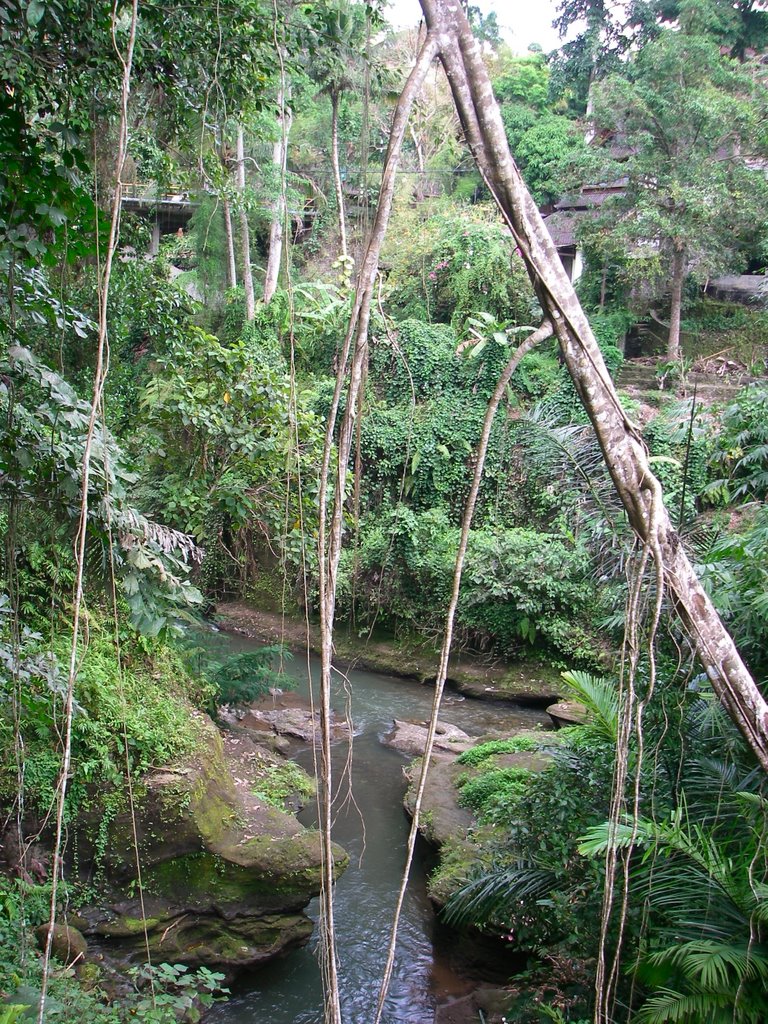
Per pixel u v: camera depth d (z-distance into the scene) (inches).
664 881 151.4
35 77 147.8
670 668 160.4
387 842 321.4
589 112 715.4
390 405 629.9
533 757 340.2
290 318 87.5
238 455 225.6
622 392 605.3
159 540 157.5
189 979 204.4
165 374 225.8
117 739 243.9
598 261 703.1
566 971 182.2
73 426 142.8
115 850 233.0
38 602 237.6
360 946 258.2
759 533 191.2
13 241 141.3
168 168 203.5
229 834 252.8
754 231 640.4
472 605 517.3
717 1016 129.0
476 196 730.8
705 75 621.0
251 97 187.9
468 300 629.9
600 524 188.7
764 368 620.7
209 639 396.5
